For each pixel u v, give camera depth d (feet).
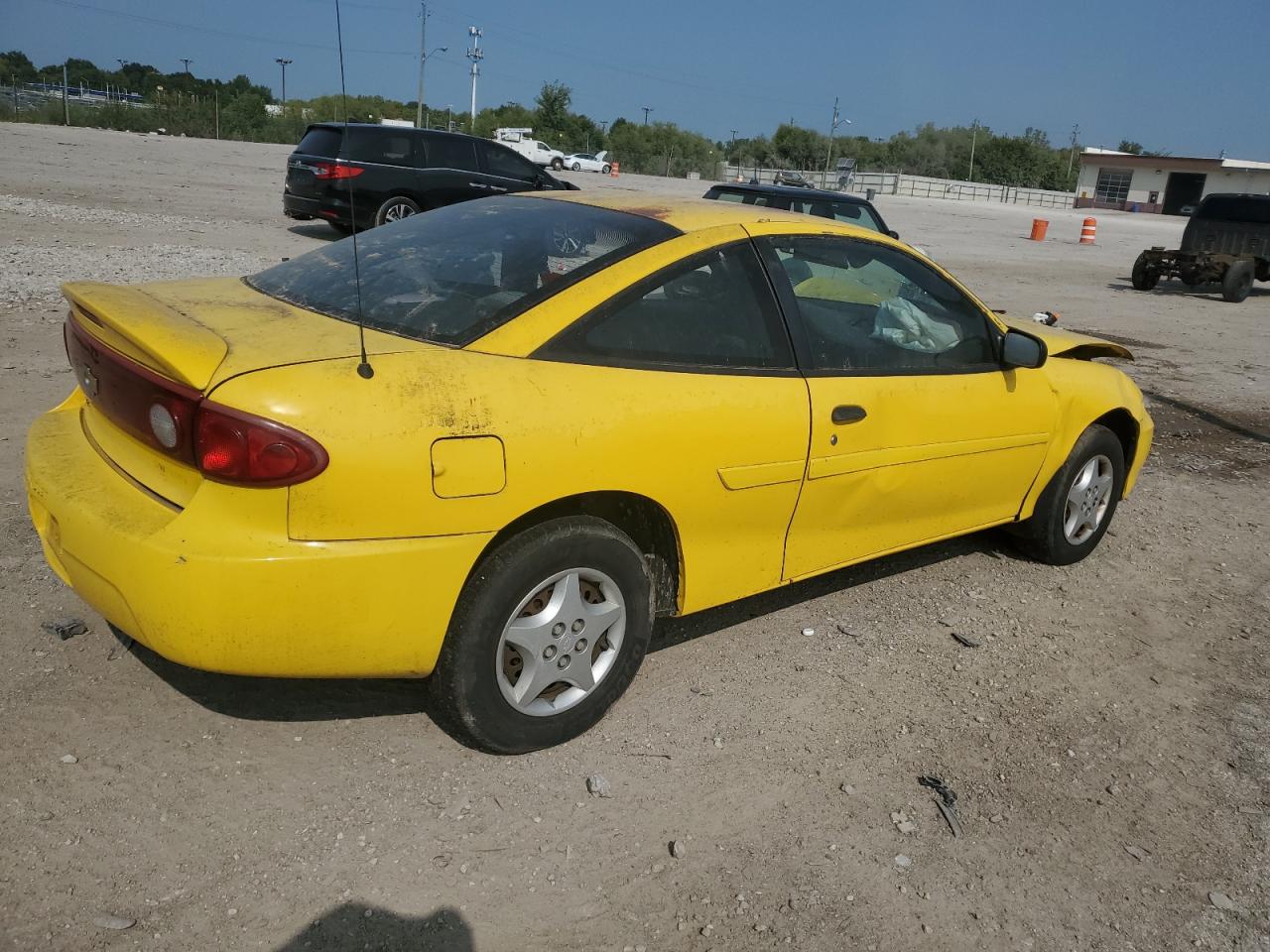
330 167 48.24
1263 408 31.32
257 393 8.27
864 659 12.99
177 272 34.81
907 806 10.15
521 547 9.48
